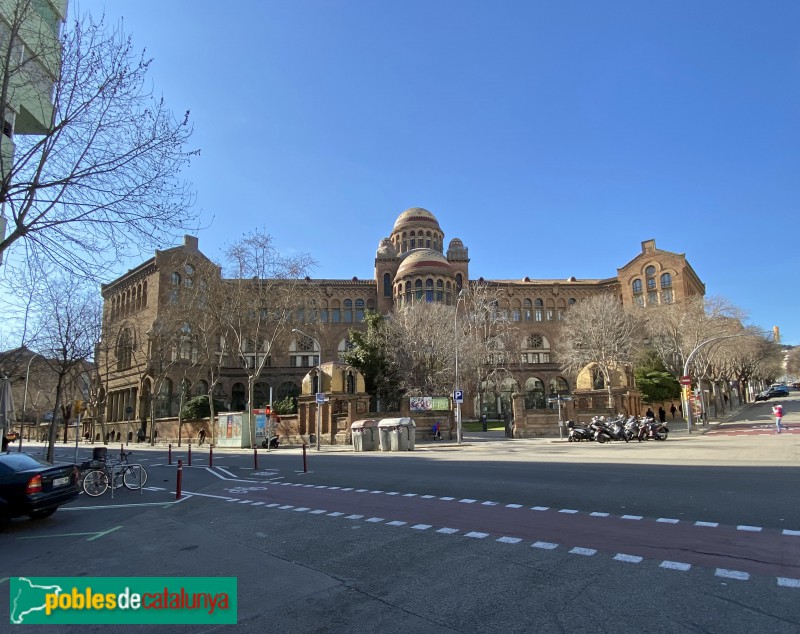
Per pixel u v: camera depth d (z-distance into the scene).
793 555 6.14
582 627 4.42
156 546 8.19
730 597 4.92
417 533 8.09
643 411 46.06
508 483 12.70
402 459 21.89
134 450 37.16
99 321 35.50
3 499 9.66
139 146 11.33
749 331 52.69
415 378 44.81
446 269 68.19
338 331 72.44
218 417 40.75
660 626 4.37
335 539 8.02
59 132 10.73
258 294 42.31
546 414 37.66
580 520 8.38
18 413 66.19
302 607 5.23
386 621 4.75
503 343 55.28
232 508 11.38
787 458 16.75
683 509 8.86
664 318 49.84
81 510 12.04
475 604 5.06
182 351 56.41
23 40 11.38
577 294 78.50
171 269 57.12
